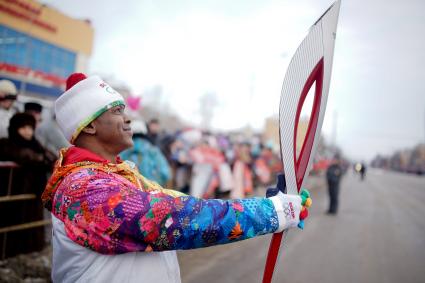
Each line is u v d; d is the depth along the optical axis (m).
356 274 3.85
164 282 1.00
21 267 3.07
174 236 0.88
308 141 1.16
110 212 0.87
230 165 7.96
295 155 1.12
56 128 4.18
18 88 9.31
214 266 3.82
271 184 11.73
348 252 4.70
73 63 12.63
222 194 7.81
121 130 1.08
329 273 3.84
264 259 4.13
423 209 10.29
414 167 75.00
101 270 0.91
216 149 7.47
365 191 16.47
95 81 1.06
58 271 1.00
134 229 0.87
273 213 0.98
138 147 4.07
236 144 8.34
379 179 33.94
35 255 3.39
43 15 11.31
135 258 0.95
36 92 9.56
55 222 0.98
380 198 13.16
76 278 0.94
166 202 0.90
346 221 7.18
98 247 0.88
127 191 0.90
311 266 4.04
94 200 0.88
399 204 11.34
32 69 11.13
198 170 7.19
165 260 1.04
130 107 5.47
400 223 7.36
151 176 4.13
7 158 3.21
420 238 5.85
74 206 0.90
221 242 0.93
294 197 1.06
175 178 7.25
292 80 1.14
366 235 5.88
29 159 3.35
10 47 10.48
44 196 1.03
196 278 3.45
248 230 0.94
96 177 0.92
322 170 26.12
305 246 4.92
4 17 10.16
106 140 1.07
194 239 0.90
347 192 15.17
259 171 10.08
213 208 0.92
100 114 1.04
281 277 3.65
